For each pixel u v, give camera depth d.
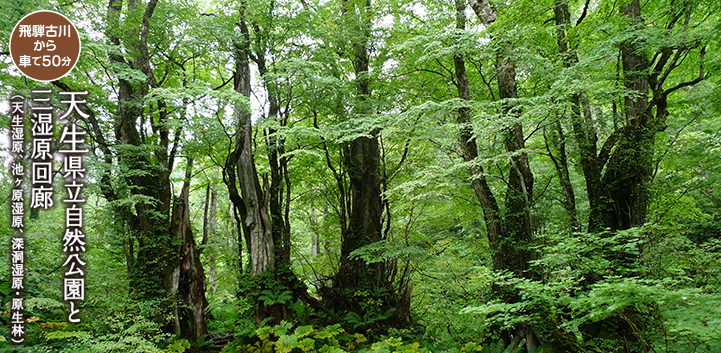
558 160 9.20
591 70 7.64
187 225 9.70
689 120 8.23
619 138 7.56
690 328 3.65
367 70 11.71
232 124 10.18
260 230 10.20
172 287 9.00
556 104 6.30
